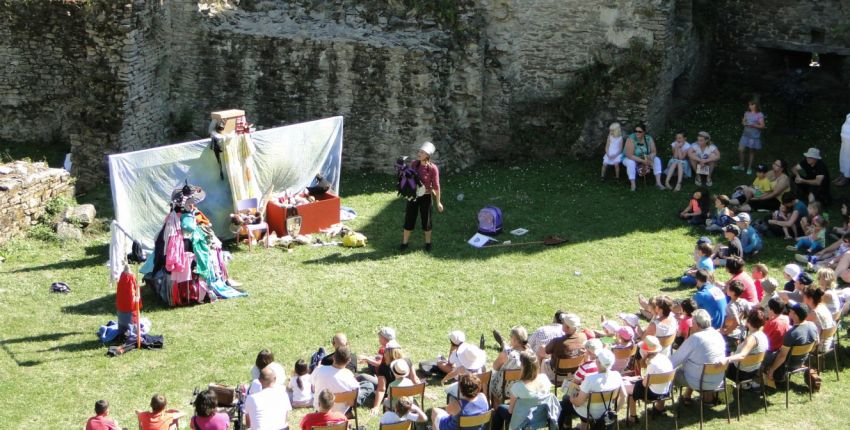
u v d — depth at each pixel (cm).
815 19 2503
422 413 1312
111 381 1496
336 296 1778
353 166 2388
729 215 2019
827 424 1380
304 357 1566
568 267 1897
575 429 1349
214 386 1386
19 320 1672
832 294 1527
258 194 2044
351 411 1367
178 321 1688
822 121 2455
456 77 2406
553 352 1403
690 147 2227
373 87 2325
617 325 1535
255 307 1736
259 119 2408
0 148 2355
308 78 2352
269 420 1264
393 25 2388
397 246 1994
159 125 2405
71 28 2242
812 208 1936
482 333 1653
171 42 2391
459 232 2059
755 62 2594
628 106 2347
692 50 2522
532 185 2291
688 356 1364
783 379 1452
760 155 2342
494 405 1370
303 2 2420
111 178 1852
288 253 1959
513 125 2445
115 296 1761
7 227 1927
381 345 1491
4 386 1473
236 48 2366
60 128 2367
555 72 2394
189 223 1744
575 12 2344
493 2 2373
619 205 2170
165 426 1261
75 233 1991
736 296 1498
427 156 1928
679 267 1888
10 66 2316
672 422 1391
